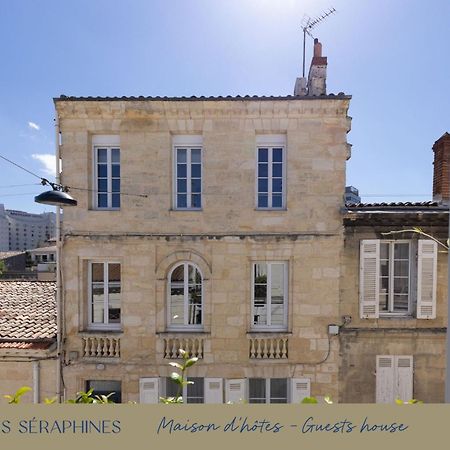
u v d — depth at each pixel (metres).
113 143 7.86
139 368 7.53
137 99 7.52
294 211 7.55
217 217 7.61
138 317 7.59
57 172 7.70
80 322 7.64
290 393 7.49
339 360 7.44
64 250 7.69
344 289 7.49
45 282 10.09
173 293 7.81
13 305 8.70
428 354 7.38
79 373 7.53
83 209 7.68
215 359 7.51
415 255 7.48
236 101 7.48
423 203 7.86
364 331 7.40
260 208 7.71
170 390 7.68
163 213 7.64
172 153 7.84
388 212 7.27
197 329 7.69
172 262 7.62
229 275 7.54
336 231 7.49
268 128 7.61
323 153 7.55
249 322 7.60
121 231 7.66
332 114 7.50
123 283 7.63
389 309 7.61
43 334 7.52
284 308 7.68
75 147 7.71
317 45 8.39
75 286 7.64
